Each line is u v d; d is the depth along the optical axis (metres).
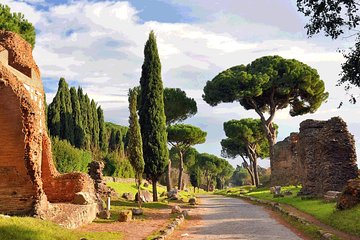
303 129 32.88
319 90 50.84
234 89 50.47
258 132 66.81
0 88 17.38
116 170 52.75
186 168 89.44
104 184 33.06
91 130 60.91
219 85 51.53
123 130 85.25
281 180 53.25
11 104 17.34
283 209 25.72
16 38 21.25
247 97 51.53
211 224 21.16
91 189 22.73
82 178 21.86
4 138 17.27
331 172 28.03
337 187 27.75
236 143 78.00
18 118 17.28
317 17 12.27
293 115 54.06
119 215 21.28
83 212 19.11
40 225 13.87
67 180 21.73
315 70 50.53
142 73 38.06
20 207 17.00
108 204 23.61
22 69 20.67
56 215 17.50
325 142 28.48
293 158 50.47
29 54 21.81
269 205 31.48
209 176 99.25
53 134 52.09
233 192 63.25
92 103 63.19
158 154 36.59
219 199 45.72
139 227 19.16
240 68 55.28
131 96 28.84
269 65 51.62
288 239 15.35
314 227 17.08
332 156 28.22
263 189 54.31
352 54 12.32
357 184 19.70
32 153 17.33
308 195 30.72
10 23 31.53
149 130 36.84
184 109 52.44
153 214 25.62
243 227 19.41
